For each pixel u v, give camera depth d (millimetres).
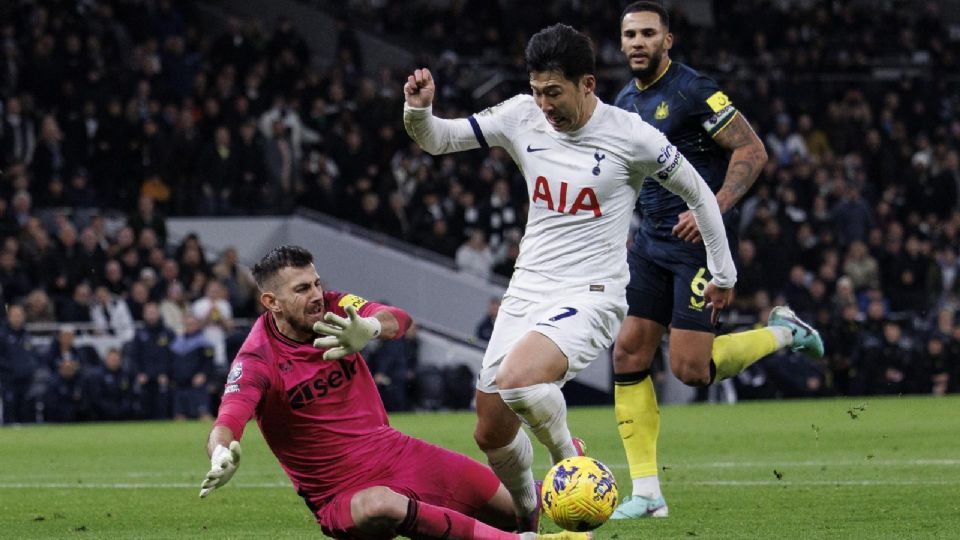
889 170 36812
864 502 11664
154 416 25609
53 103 31500
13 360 24766
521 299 9172
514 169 34031
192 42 35188
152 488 14016
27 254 27266
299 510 11883
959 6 48125
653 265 11492
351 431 8125
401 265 31969
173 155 31516
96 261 27531
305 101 33844
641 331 11438
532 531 8797
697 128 11531
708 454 16844
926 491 12375
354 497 7891
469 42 39781
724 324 28750
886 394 28375
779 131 36406
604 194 9078
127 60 34406
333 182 32719
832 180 35125
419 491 8156
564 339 8781
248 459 17344
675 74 11555
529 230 9320
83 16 33281
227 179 31766
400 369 26641
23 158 30750
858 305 31500
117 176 31172
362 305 8273
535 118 9242
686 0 45250
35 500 13039
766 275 30906
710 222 9438
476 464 8383
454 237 32438
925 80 39750
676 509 11492
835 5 43656
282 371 7941
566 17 40500
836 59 39906
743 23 41812
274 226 32125
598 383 29766
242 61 33938
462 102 35250
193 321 25781
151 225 28625
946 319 28969
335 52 39531
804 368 27781
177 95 33406
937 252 33781
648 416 11234
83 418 25234
